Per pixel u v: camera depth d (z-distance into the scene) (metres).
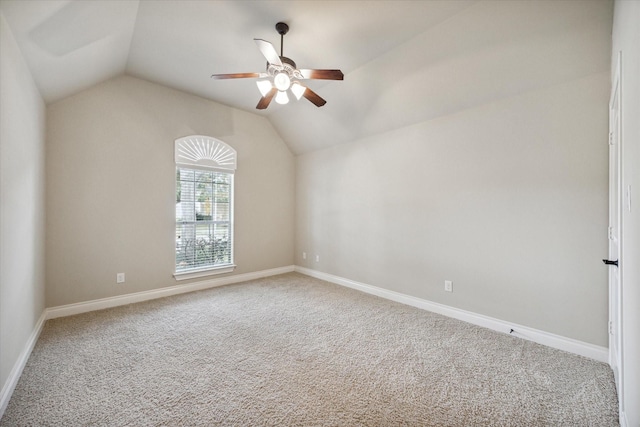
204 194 4.24
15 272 1.93
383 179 3.83
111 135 3.38
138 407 1.67
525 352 2.33
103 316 3.07
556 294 2.41
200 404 1.70
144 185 3.64
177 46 2.87
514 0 2.03
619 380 1.60
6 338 1.75
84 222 3.21
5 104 1.71
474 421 1.58
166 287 3.83
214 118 4.26
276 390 1.84
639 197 1.15
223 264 4.44
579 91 2.27
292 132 4.85
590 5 1.89
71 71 2.66
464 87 2.78
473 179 2.93
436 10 2.22
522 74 2.44
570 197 2.33
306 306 3.43
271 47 2.13
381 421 1.58
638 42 1.16
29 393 1.79
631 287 1.31
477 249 2.91
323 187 4.75
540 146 2.48
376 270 3.93
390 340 2.54
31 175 2.35
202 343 2.47
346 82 3.39
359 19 2.36
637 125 1.18
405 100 3.25
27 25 1.80
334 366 2.12
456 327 2.83
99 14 2.08
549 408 1.68
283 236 5.18
